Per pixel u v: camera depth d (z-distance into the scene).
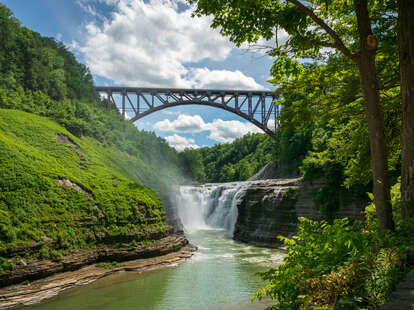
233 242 35.53
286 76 8.94
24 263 17.92
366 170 14.96
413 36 6.46
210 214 53.56
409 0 6.52
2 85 43.81
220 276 21.27
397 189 12.49
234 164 153.88
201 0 7.66
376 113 6.91
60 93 58.59
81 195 24.91
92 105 63.00
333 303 4.29
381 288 4.11
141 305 16.12
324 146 33.62
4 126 30.53
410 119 6.50
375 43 6.82
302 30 7.64
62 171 26.72
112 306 15.97
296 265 5.84
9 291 16.61
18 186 21.81
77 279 19.38
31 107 41.91
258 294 6.12
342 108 10.64
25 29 59.50
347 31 9.67
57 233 20.86
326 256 5.43
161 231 27.64
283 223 33.34
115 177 32.00
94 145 42.44
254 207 37.50
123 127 60.88
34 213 20.72
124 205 26.86
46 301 16.55
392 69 9.40
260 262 25.25
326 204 29.02
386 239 5.05
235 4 7.16
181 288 18.83
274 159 67.62
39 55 58.28
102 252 22.69
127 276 21.08
